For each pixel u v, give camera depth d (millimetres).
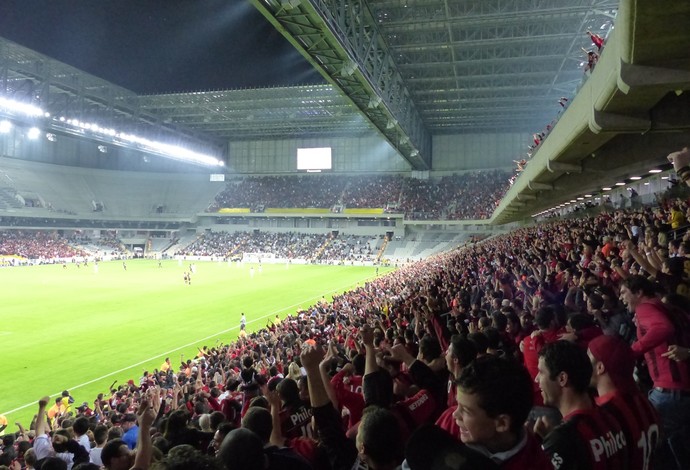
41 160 82250
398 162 85188
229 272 62156
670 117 9211
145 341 26125
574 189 24672
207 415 7141
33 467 7863
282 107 67812
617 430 2688
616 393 2963
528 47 43250
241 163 92688
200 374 16609
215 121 75125
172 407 11578
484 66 48062
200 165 89562
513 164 78125
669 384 3904
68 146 85875
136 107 67062
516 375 2342
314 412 3824
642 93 7688
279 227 89562
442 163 81500
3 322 30109
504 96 57812
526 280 13047
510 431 2299
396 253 78375
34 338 26312
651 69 6836
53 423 13641
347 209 82750
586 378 2812
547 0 35125
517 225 74562
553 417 3416
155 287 46812
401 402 4277
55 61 53438
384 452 2746
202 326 29906
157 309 35188
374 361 4348
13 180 76250
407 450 2107
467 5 35906
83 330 28328
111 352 23906
